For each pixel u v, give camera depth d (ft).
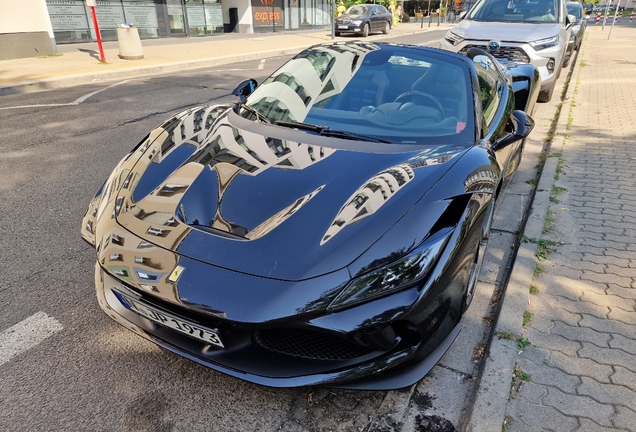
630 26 99.96
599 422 6.24
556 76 23.70
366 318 5.72
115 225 7.02
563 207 12.78
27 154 16.35
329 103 9.61
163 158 8.26
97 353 7.46
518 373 7.06
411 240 6.28
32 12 37.11
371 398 6.84
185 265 6.10
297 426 6.34
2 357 7.25
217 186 7.21
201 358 6.23
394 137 8.70
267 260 6.04
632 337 7.89
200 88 29.14
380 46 11.10
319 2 84.17
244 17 69.62
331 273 5.90
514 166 13.83
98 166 15.35
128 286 6.30
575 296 8.99
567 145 18.24
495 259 10.72
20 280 9.16
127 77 32.99
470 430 6.04
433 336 6.23
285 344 6.01
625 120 21.86
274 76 10.90
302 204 6.77
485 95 10.67
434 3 161.89
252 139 8.48
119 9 51.78
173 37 59.26
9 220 11.55
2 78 28.48
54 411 6.36
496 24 24.02
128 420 6.30
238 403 6.68
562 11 24.48
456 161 7.85
